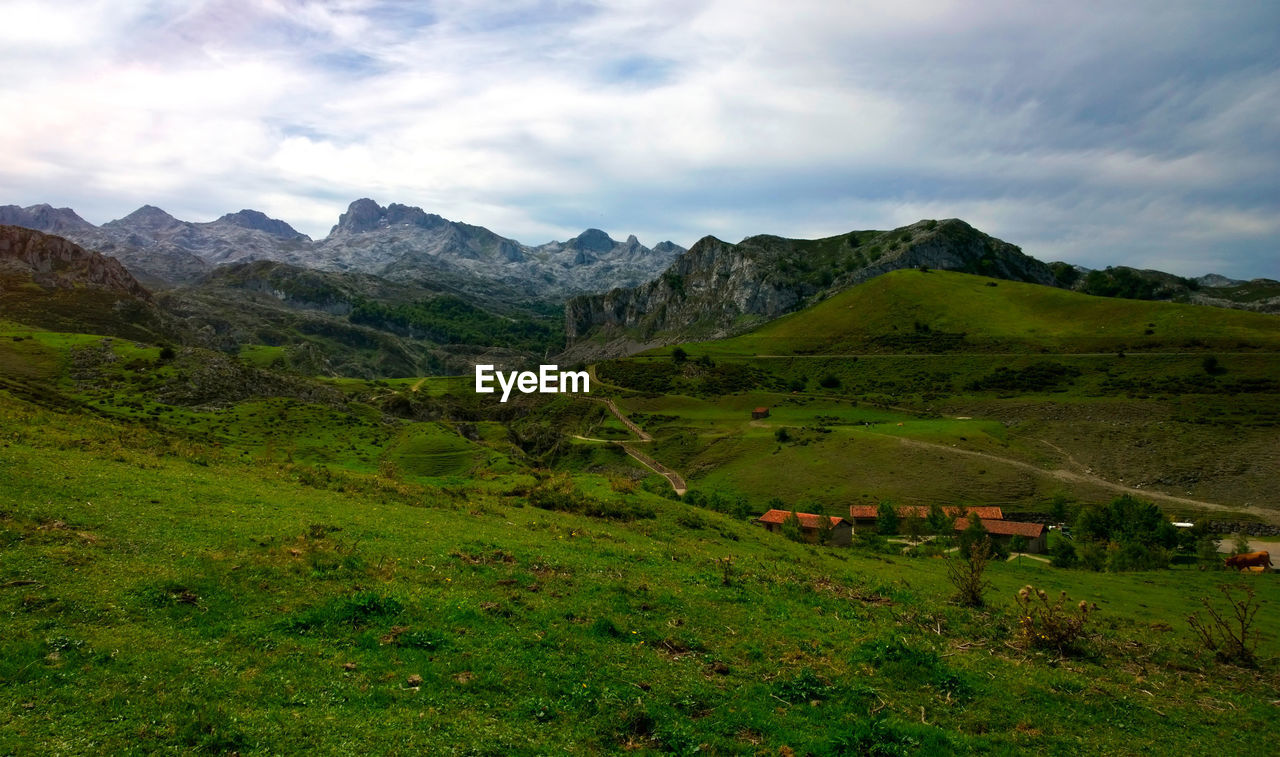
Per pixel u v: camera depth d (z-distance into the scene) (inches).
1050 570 2503.7
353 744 512.1
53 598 679.1
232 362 7637.8
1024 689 807.1
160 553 858.1
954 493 5383.9
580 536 1428.4
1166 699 853.8
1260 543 4281.5
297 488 1536.7
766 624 948.6
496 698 622.5
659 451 7687.0
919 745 622.5
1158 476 5492.1
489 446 6638.8
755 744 602.2
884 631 987.3
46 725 481.7
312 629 710.5
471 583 936.3
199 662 606.5
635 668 728.3
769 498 5757.9
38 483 1071.0
